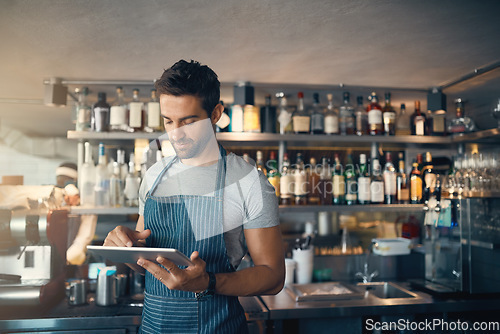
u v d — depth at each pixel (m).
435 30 1.64
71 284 2.03
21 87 2.49
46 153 4.72
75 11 1.48
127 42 1.78
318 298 2.18
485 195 2.35
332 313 2.07
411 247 2.83
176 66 1.04
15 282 1.97
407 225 2.95
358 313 2.09
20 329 1.82
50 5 1.43
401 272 2.83
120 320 1.87
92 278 2.40
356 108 2.89
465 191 2.46
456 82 2.34
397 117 2.98
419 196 2.61
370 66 2.11
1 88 2.52
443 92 2.58
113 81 2.37
